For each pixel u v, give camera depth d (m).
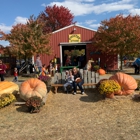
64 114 6.44
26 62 19.55
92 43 20.44
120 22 17.78
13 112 6.77
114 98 7.70
